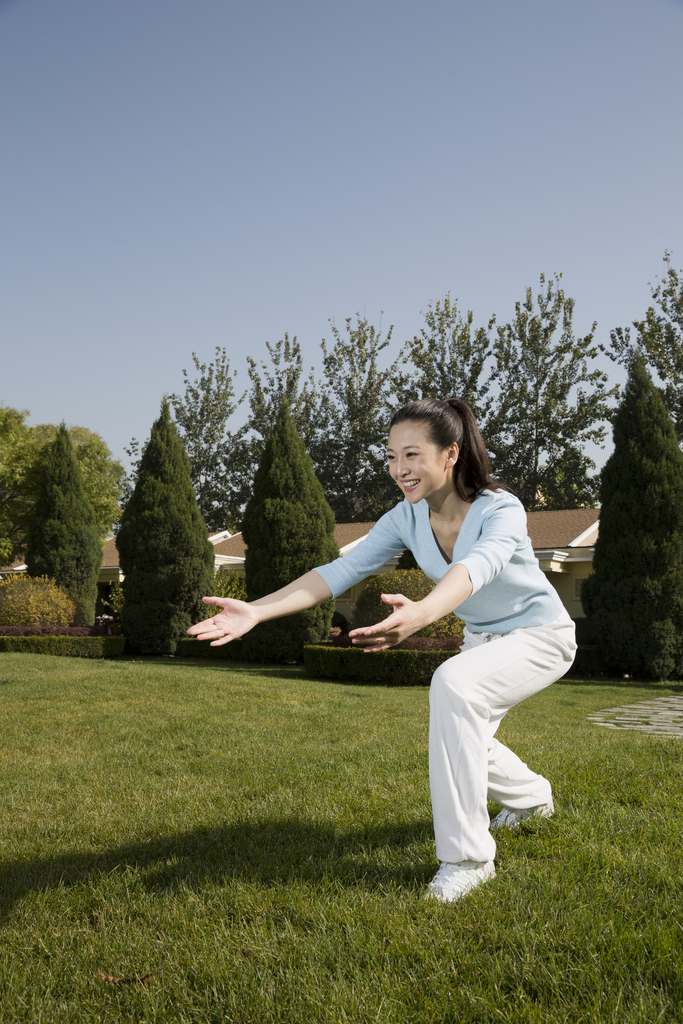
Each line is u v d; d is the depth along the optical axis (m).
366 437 42.31
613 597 15.47
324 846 3.22
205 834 3.51
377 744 5.96
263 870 2.91
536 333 37.19
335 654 14.02
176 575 18.36
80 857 3.22
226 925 2.46
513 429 37.94
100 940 2.40
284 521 17.14
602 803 3.70
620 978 1.98
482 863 2.57
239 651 18.11
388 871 2.85
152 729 6.86
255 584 17.45
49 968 2.23
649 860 2.80
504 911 2.38
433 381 38.03
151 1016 1.94
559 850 2.98
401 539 2.94
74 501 22.48
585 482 37.59
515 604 2.76
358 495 42.16
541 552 20.69
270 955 2.20
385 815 3.68
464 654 2.67
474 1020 1.87
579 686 13.93
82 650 17.09
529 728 7.57
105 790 4.54
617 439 15.73
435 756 2.54
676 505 14.95
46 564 21.89
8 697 8.84
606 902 2.45
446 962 2.09
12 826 3.75
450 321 37.94
